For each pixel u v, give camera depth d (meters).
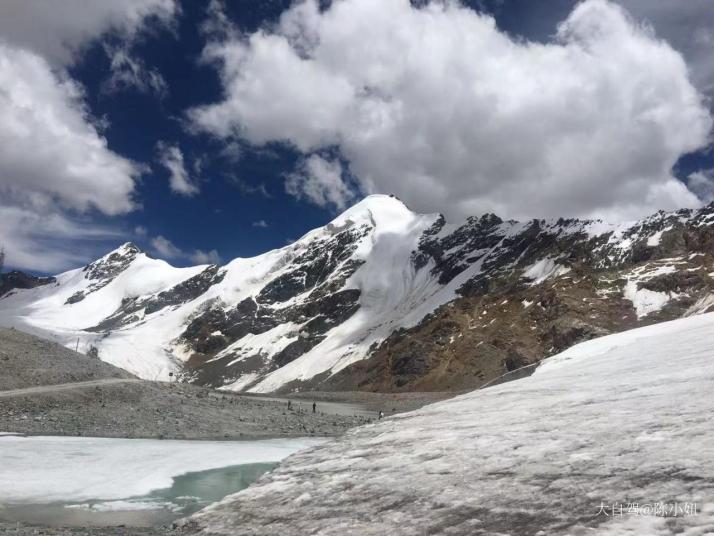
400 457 10.20
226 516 9.29
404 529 6.46
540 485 6.76
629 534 4.79
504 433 10.30
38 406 57.22
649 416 9.16
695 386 11.34
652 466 6.45
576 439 8.59
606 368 19.28
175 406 70.25
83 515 22.27
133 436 51.75
